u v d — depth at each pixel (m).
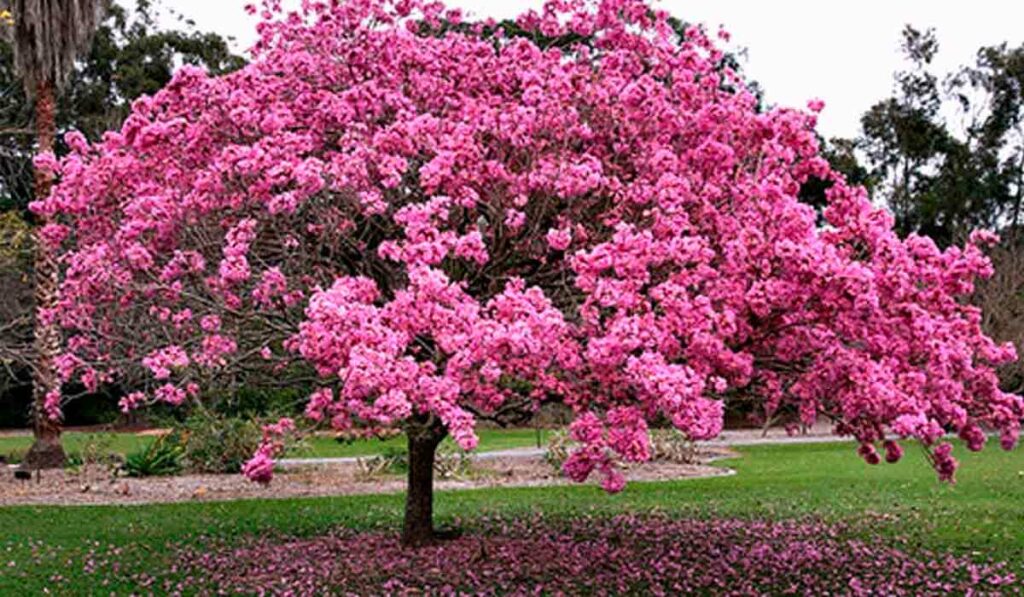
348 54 9.17
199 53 34.31
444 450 18.16
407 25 9.86
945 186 40.00
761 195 7.25
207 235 8.30
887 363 6.96
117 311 9.13
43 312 9.12
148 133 8.02
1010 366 22.83
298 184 7.41
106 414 32.69
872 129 42.66
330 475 18.47
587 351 6.64
